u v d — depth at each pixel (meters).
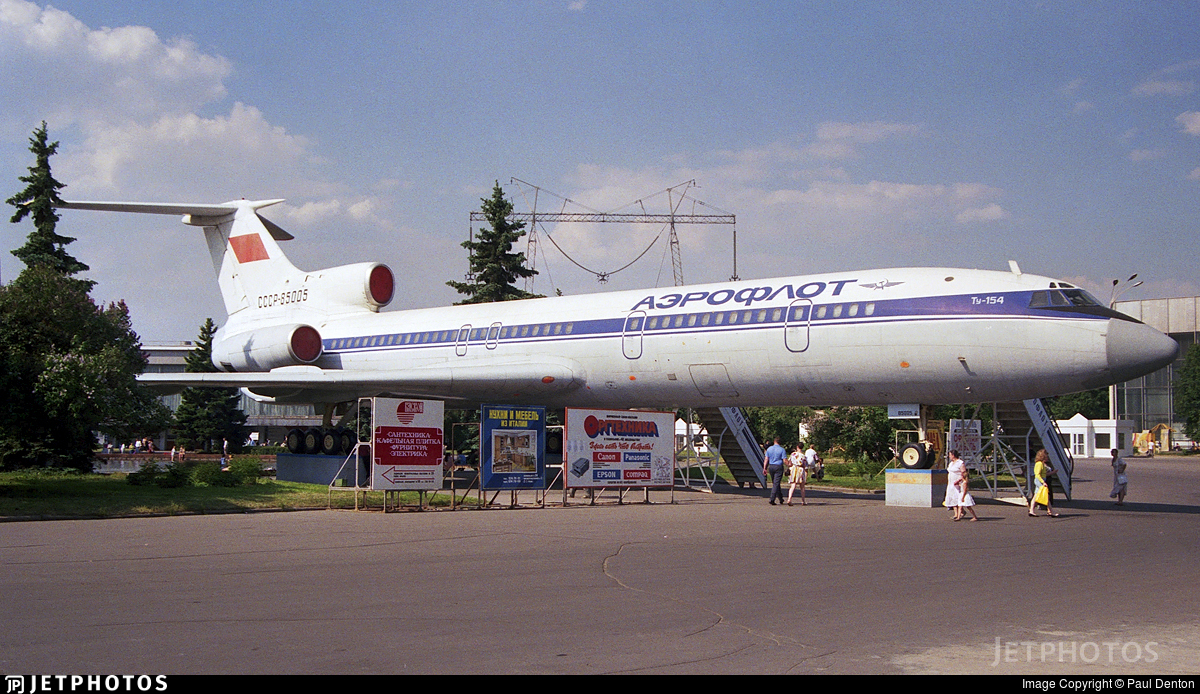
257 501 20.89
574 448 21.77
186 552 13.20
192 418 60.53
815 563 12.57
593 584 10.77
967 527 17.58
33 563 12.05
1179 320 105.38
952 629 8.62
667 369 24.58
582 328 26.41
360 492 23.78
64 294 23.62
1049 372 19.95
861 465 42.59
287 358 31.25
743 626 8.65
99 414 22.11
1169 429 96.62
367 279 33.84
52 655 7.34
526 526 17.09
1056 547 14.62
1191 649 8.01
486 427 21.00
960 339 20.47
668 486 23.30
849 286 22.47
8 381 21.50
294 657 7.36
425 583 10.76
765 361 22.89
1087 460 75.00
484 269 51.00
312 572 11.49
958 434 24.72
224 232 37.41
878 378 21.70
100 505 19.11
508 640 8.02
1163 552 14.12
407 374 26.72
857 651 7.78
